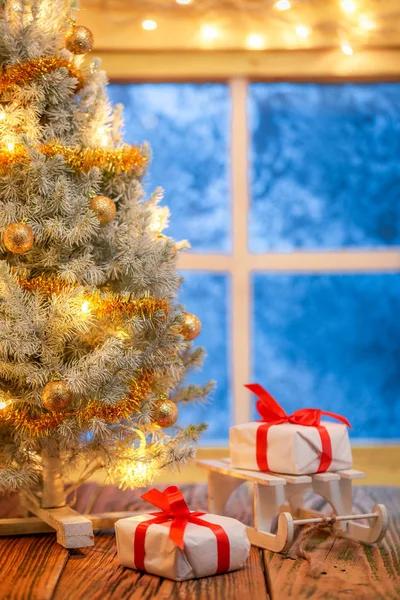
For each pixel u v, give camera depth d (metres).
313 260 2.91
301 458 1.65
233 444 1.79
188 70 2.81
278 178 2.98
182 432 1.84
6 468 1.66
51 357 1.67
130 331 1.73
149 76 2.82
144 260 1.75
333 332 2.98
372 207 2.99
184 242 1.99
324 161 2.98
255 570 1.49
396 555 1.59
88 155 1.75
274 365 2.96
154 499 1.52
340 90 2.97
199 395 1.98
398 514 1.98
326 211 2.98
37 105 1.77
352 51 2.78
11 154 1.69
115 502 2.11
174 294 1.87
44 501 1.82
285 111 2.97
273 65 2.81
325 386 2.97
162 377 1.86
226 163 2.96
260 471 1.74
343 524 1.73
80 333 1.73
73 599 1.33
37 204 1.70
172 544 1.41
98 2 2.65
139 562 1.47
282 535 1.58
